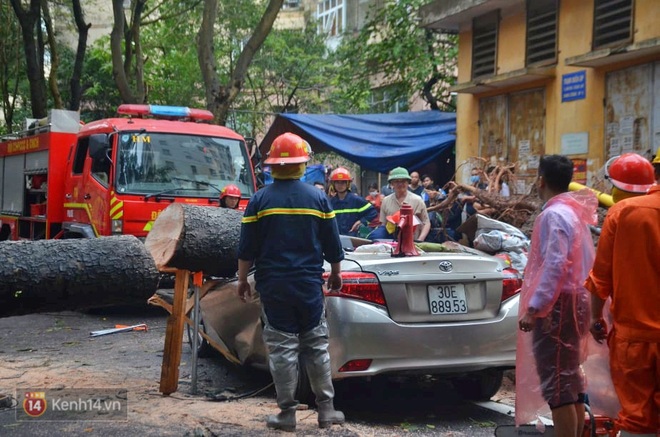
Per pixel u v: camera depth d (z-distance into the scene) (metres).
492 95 14.72
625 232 3.65
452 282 5.16
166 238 5.59
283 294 4.68
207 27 15.08
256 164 10.90
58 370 6.55
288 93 29.72
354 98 21.33
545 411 4.62
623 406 3.71
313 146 18.02
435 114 18.00
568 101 12.70
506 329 5.19
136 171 9.99
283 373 4.72
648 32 11.04
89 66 29.34
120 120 10.52
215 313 6.34
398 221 5.54
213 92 15.08
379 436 4.88
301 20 34.09
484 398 5.95
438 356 5.02
